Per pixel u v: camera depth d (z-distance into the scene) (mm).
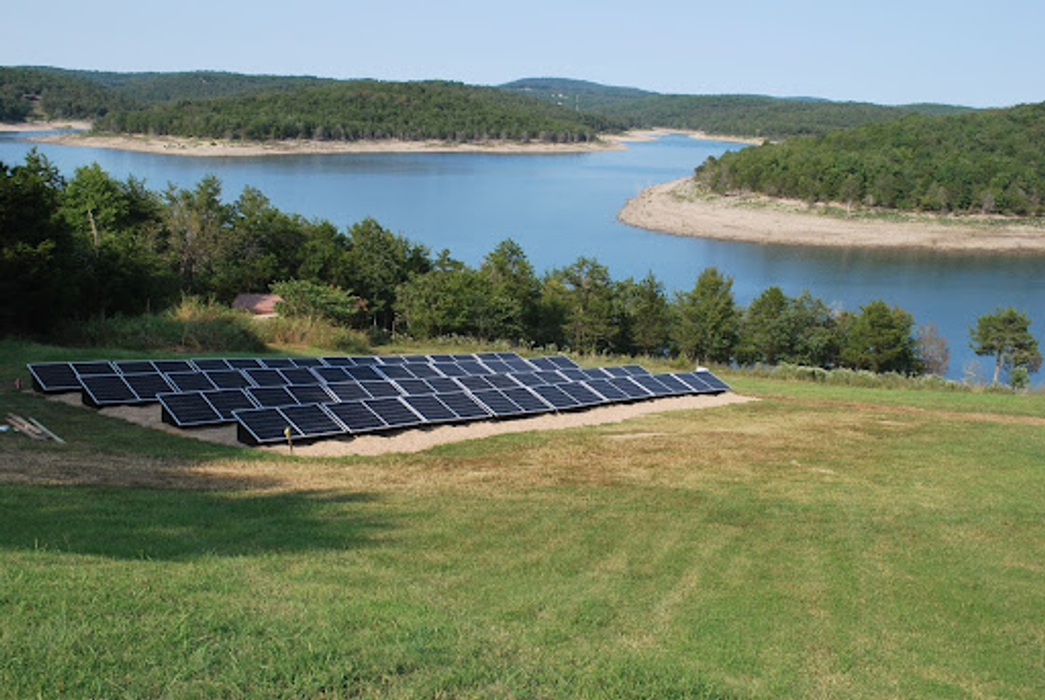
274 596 9250
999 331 59219
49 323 35094
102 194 60438
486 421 25391
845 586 12477
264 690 6691
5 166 35875
